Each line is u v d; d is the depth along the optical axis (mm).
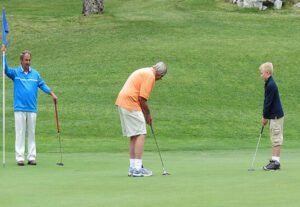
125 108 26703
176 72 70250
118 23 91438
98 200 19844
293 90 66875
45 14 103750
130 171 26375
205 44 79875
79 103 61031
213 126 54281
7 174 27531
